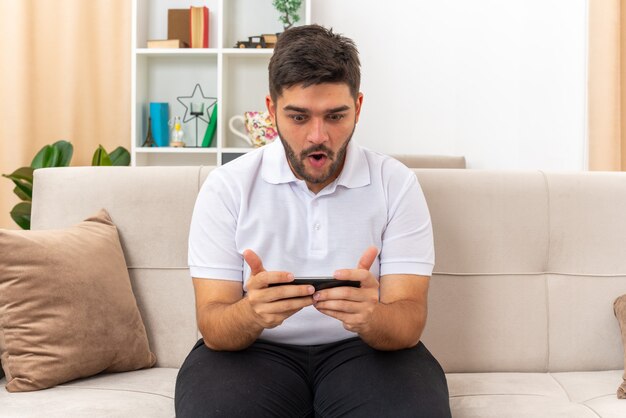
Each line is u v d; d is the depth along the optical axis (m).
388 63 3.52
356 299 1.23
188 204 1.73
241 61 3.48
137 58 3.32
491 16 3.49
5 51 3.42
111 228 1.70
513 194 1.71
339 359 1.39
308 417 1.35
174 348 1.70
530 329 1.68
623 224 1.71
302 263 1.45
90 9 3.49
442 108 3.52
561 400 1.44
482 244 1.70
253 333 1.32
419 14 3.50
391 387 1.28
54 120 3.49
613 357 1.68
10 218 3.45
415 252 1.46
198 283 1.45
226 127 3.48
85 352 1.51
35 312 1.49
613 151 3.43
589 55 3.43
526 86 3.50
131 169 1.77
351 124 1.36
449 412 1.27
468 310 1.68
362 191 1.48
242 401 1.25
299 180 1.46
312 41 1.33
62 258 1.54
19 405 1.36
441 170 1.74
